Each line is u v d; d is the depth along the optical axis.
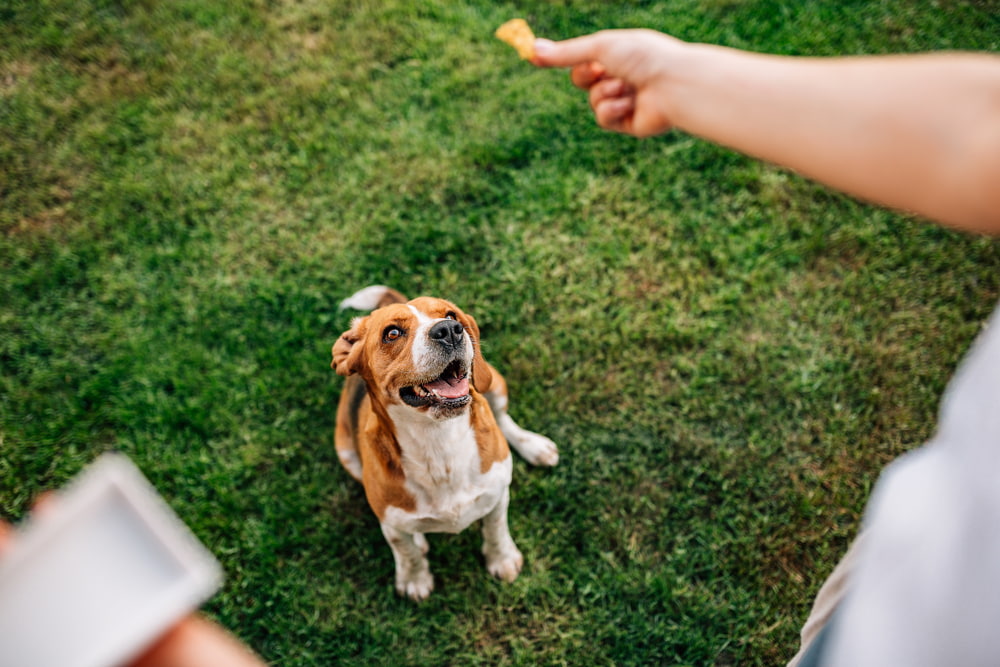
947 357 4.26
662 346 4.43
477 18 5.77
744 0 5.71
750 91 1.04
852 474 3.99
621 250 4.73
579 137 5.16
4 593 0.58
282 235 4.91
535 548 3.91
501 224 4.87
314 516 4.01
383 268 4.73
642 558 3.84
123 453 4.19
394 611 3.78
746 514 3.91
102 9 5.98
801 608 3.65
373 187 5.08
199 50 5.75
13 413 4.31
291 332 4.53
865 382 4.22
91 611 0.57
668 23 5.62
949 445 1.03
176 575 0.59
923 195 0.80
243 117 5.45
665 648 3.60
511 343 4.45
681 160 5.01
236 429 4.25
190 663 0.62
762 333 4.45
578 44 1.46
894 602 1.12
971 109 0.76
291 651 3.68
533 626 3.72
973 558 0.93
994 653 0.93
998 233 0.77
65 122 5.45
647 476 4.06
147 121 5.43
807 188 4.86
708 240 4.73
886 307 4.46
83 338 4.58
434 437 2.97
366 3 5.92
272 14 5.93
